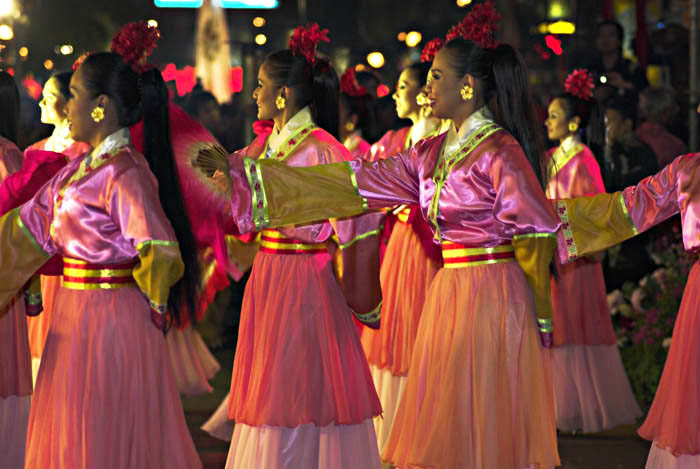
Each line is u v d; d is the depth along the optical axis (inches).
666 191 183.0
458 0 572.7
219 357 360.8
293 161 191.2
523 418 167.2
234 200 181.2
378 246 191.0
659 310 309.7
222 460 235.5
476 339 168.6
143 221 160.1
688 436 176.4
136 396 165.9
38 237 170.9
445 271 176.2
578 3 483.2
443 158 174.6
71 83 166.2
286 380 181.5
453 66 171.8
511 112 173.2
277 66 192.1
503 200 165.0
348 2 628.7
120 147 166.9
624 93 359.3
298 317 184.4
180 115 180.1
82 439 163.8
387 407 236.1
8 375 197.5
